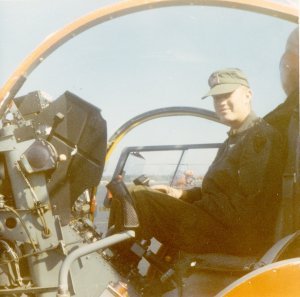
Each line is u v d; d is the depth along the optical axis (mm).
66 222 2299
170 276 2535
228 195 2668
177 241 2715
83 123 2283
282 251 2203
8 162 2273
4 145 2262
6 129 2266
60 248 2262
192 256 2668
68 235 2301
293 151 2436
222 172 2684
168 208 2715
